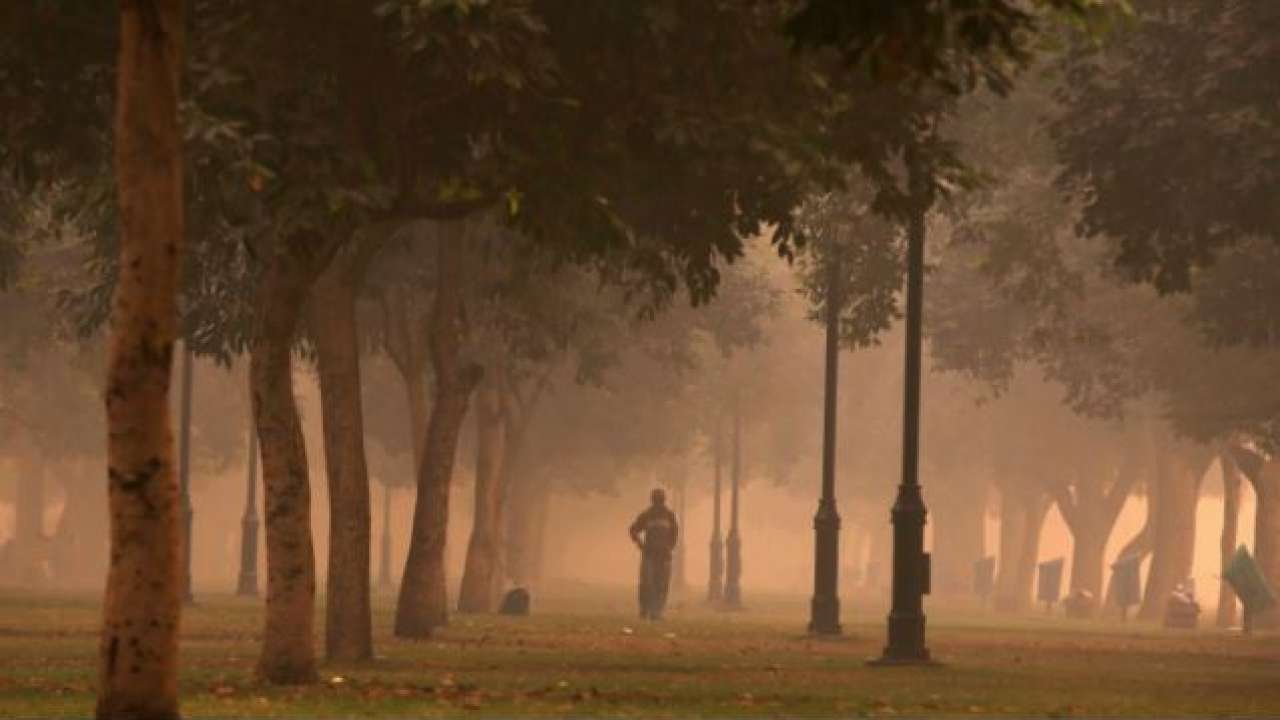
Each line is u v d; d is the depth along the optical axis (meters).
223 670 58.31
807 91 52.72
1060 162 81.00
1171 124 76.38
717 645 84.69
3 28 51.66
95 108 55.72
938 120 57.62
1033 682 64.19
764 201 57.12
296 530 52.53
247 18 49.72
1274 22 74.75
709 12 50.84
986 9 32.91
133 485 36.22
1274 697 59.34
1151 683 65.56
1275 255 100.44
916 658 73.44
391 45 50.38
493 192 52.16
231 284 80.38
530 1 50.09
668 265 68.00
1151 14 77.50
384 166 52.00
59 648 69.75
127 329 35.94
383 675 57.41
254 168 47.41
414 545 84.19
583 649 77.50
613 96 52.41
